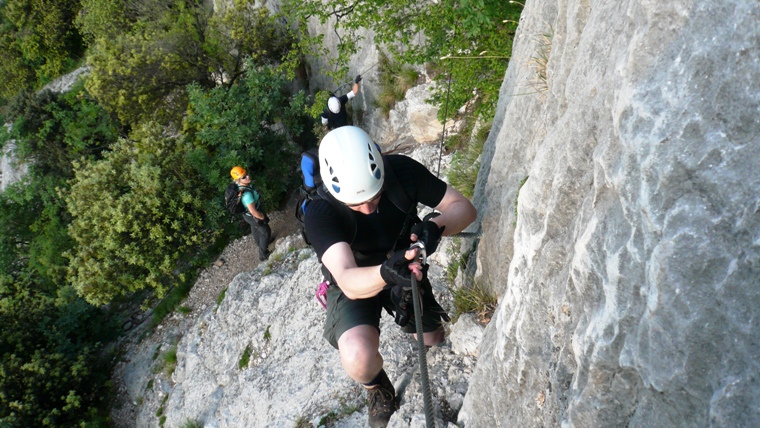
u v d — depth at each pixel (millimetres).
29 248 18656
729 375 1527
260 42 14453
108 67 14305
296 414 5133
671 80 1629
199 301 11906
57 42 24906
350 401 4672
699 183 1564
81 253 12172
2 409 11062
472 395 3217
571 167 2289
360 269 2688
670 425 1691
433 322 3766
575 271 2080
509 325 2717
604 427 1929
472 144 6375
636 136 1708
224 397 7211
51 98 19203
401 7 8133
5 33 26234
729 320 1523
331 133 2807
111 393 11242
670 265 1602
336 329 3188
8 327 12430
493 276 4027
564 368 2199
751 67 1490
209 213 12219
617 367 1850
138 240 12031
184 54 14672
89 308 13141
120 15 19141
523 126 3875
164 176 12312
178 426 8180
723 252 1527
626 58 1793
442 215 3020
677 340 1612
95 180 12352
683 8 1615
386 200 2914
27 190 18641
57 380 11328
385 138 11641
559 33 3285
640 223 1715
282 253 9672
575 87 2473
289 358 6438
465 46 6703
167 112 15156
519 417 2602
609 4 2301
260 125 13203
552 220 2414
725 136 1523
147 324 12383
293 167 13609
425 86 9500
